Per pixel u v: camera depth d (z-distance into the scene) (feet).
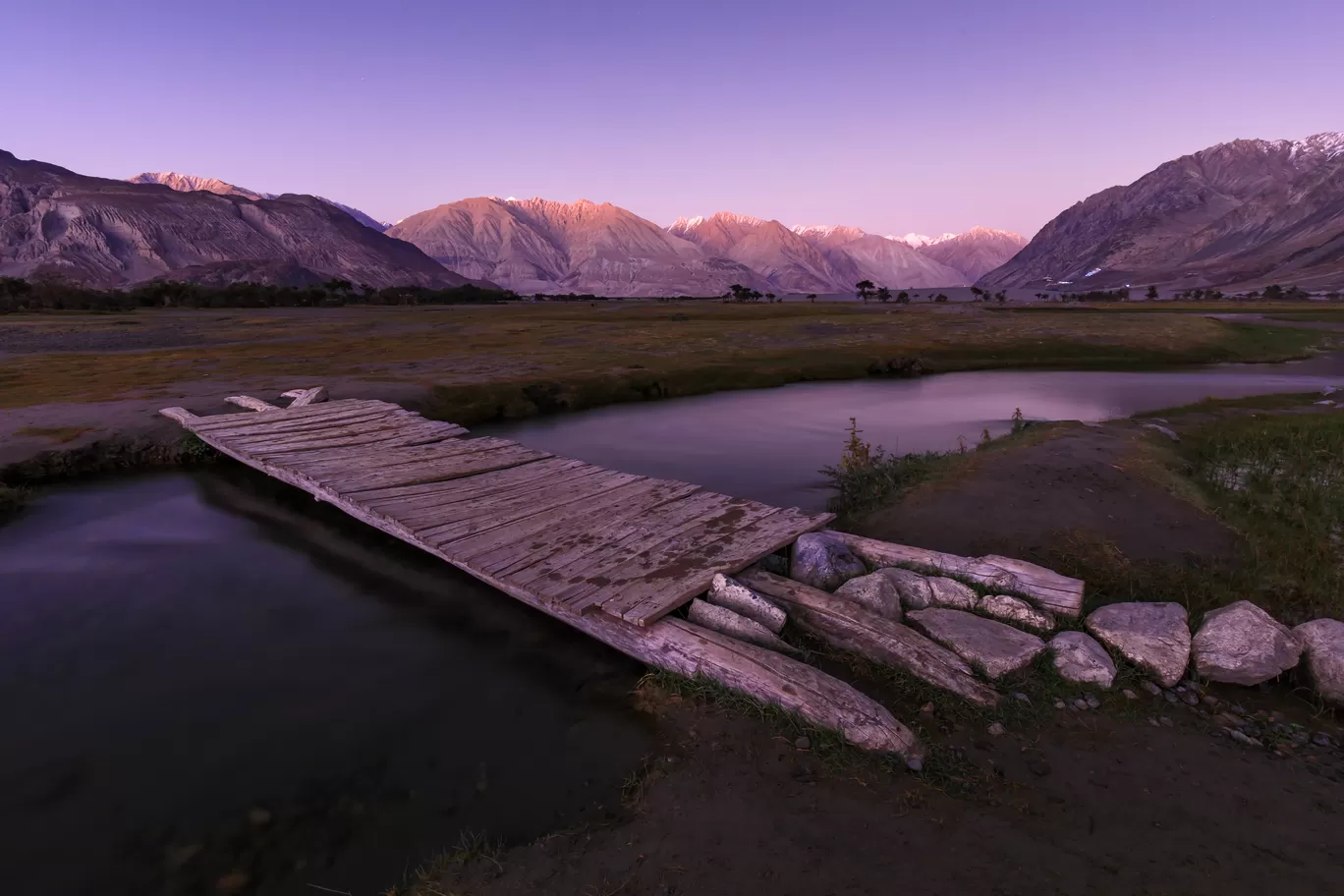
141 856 17.40
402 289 548.72
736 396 102.78
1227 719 21.17
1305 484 43.50
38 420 63.82
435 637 28.94
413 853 17.28
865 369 129.29
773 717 21.06
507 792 19.25
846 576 28.78
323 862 17.08
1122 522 36.45
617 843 16.88
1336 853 15.90
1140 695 22.34
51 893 16.34
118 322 225.35
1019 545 33.63
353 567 36.81
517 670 26.07
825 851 16.15
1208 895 14.73
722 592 26.37
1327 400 79.66
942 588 27.20
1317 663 22.18
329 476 43.47
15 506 46.75
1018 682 22.65
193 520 44.78
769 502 48.24
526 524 34.37
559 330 190.90
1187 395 103.45
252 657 27.37
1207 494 41.65
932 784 18.35
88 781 20.17
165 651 27.89
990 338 166.91
